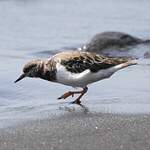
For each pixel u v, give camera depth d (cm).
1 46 2220
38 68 1371
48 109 1301
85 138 1044
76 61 1316
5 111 1295
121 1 3247
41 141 1034
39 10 3005
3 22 2708
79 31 2534
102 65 1311
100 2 3228
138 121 1152
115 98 1403
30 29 2573
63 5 3153
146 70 1756
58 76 1338
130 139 1034
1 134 1085
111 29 2553
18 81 1528
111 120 1162
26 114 1257
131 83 1573
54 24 2678
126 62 1327
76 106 1321
